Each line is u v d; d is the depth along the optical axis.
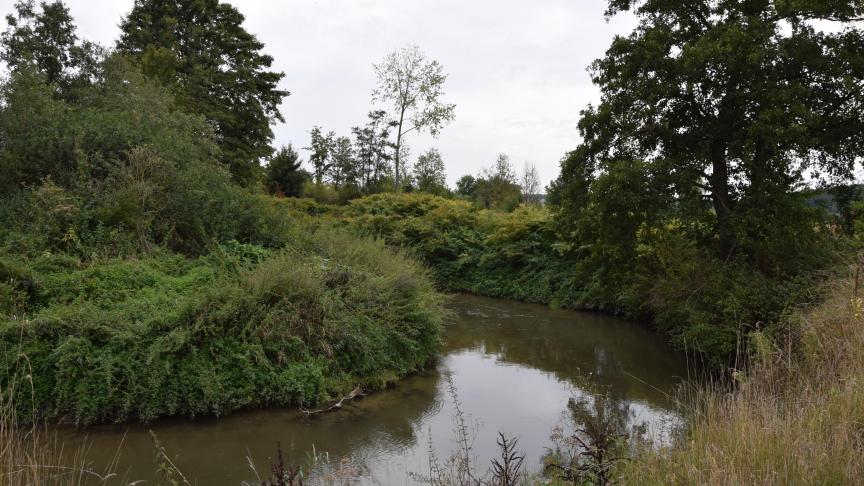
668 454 4.23
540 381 9.52
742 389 4.58
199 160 13.02
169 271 9.04
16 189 9.73
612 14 13.38
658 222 11.59
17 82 11.02
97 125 10.96
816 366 5.09
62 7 19.23
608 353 11.93
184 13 26.52
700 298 11.27
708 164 11.59
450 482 4.88
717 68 10.96
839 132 10.77
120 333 6.87
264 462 5.95
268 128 28.31
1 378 6.32
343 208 30.02
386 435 6.83
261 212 12.07
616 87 12.69
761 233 11.02
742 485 3.13
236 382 7.40
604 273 13.48
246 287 8.32
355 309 9.24
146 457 5.94
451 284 23.41
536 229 21.56
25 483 4.11
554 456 5.82
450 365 10.66
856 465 3.27
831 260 10.19
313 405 7.80
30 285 7.54
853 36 10.79
